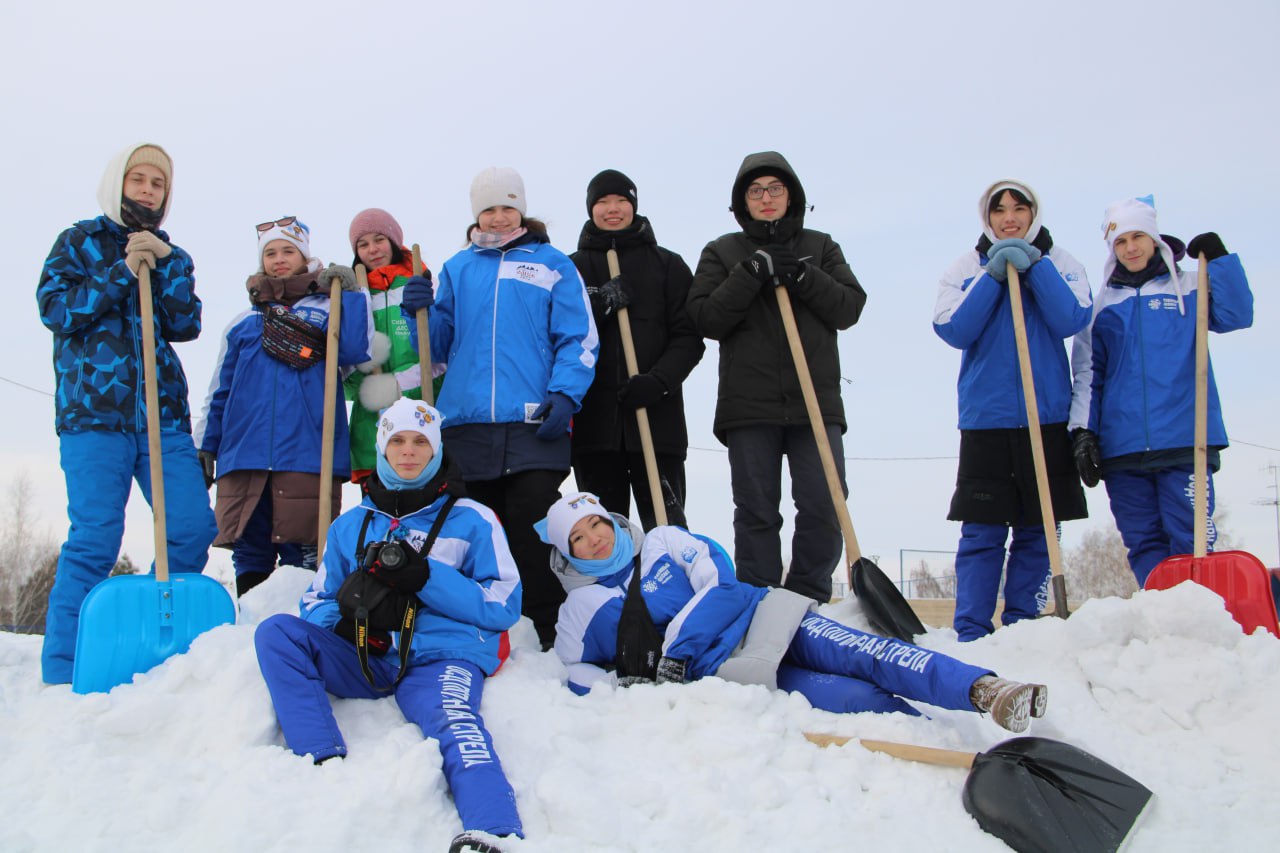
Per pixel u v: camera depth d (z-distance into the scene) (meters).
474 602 3.35
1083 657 3.71
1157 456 4.48
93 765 2.87
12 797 2.71
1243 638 3.59
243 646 3.37
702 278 4.89
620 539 3.97
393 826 2.61
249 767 2.79
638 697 3.40
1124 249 4.69
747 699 3.30
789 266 4.63
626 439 4.75
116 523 3.86
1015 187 4.65
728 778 2.88
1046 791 2.73
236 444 4.45
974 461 4.59
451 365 4.46
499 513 4.57
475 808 2.68
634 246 5.00
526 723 3.17
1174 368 4.50
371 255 4.94
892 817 2.77
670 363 4.72
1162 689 3.49
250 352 4.53
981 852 2.62
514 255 4.54
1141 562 4.57
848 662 3.46
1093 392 4.69
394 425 3.53
